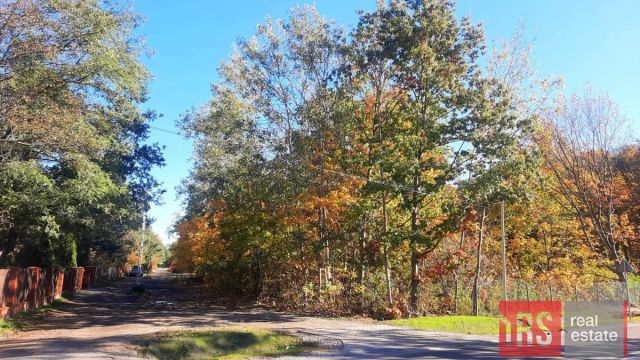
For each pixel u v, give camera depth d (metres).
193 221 40.72
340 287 22.58
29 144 14.17
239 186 24.78
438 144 21.61
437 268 22.03
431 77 21.59
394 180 21.61
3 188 15.98
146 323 16.97
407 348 12.52
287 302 24.11
